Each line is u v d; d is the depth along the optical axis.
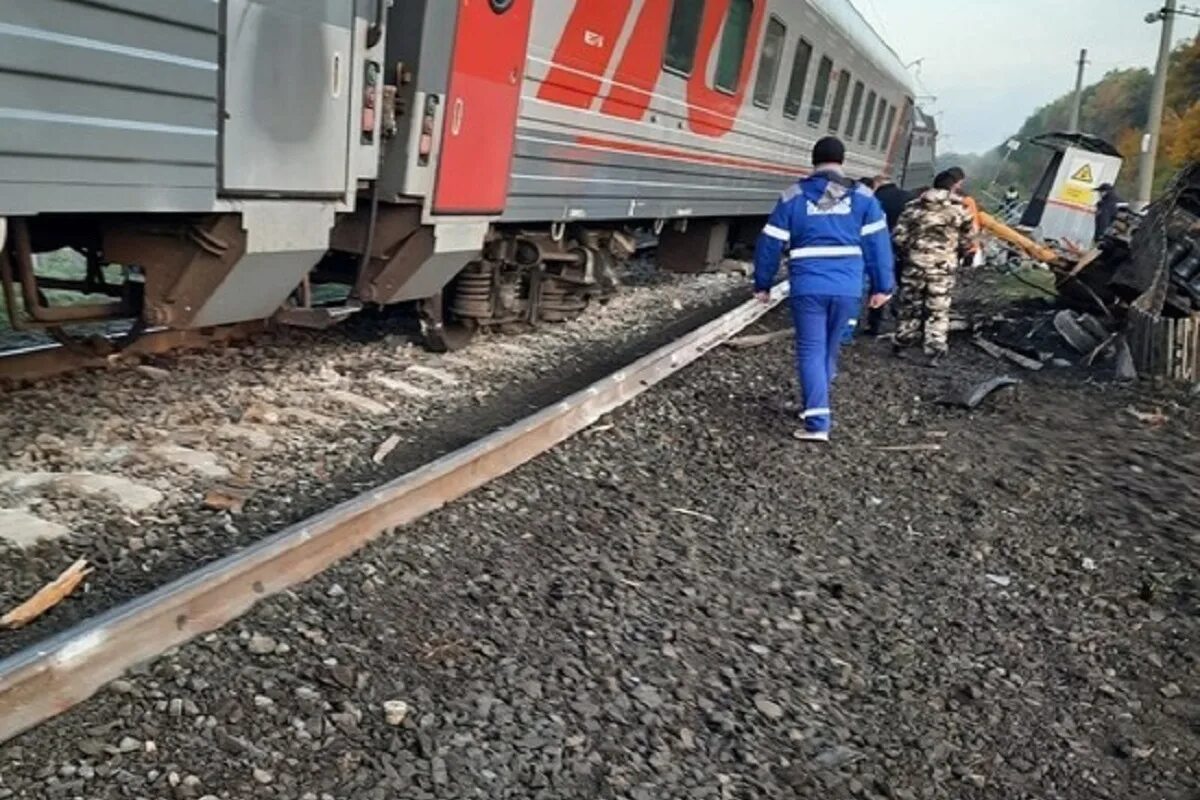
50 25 3.36
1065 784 3.03
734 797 2.71
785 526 4.80
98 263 5.41
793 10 11.67
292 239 4.81
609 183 8.21
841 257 6.37
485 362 7.18
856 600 4.08
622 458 5.45
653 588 3.87
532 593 3.65
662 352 7.49
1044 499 5.67
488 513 4.29
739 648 3.52
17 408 4.77
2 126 3.25
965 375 9.23
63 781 2.34
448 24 5.54
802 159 14.22
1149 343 9.43
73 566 3.38
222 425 5.00
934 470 6.00
